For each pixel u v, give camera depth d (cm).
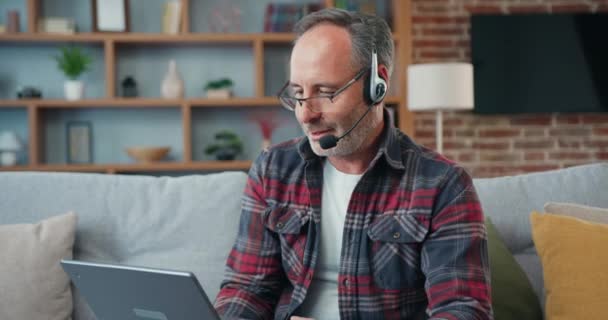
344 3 510
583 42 524
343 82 152
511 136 532
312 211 164
